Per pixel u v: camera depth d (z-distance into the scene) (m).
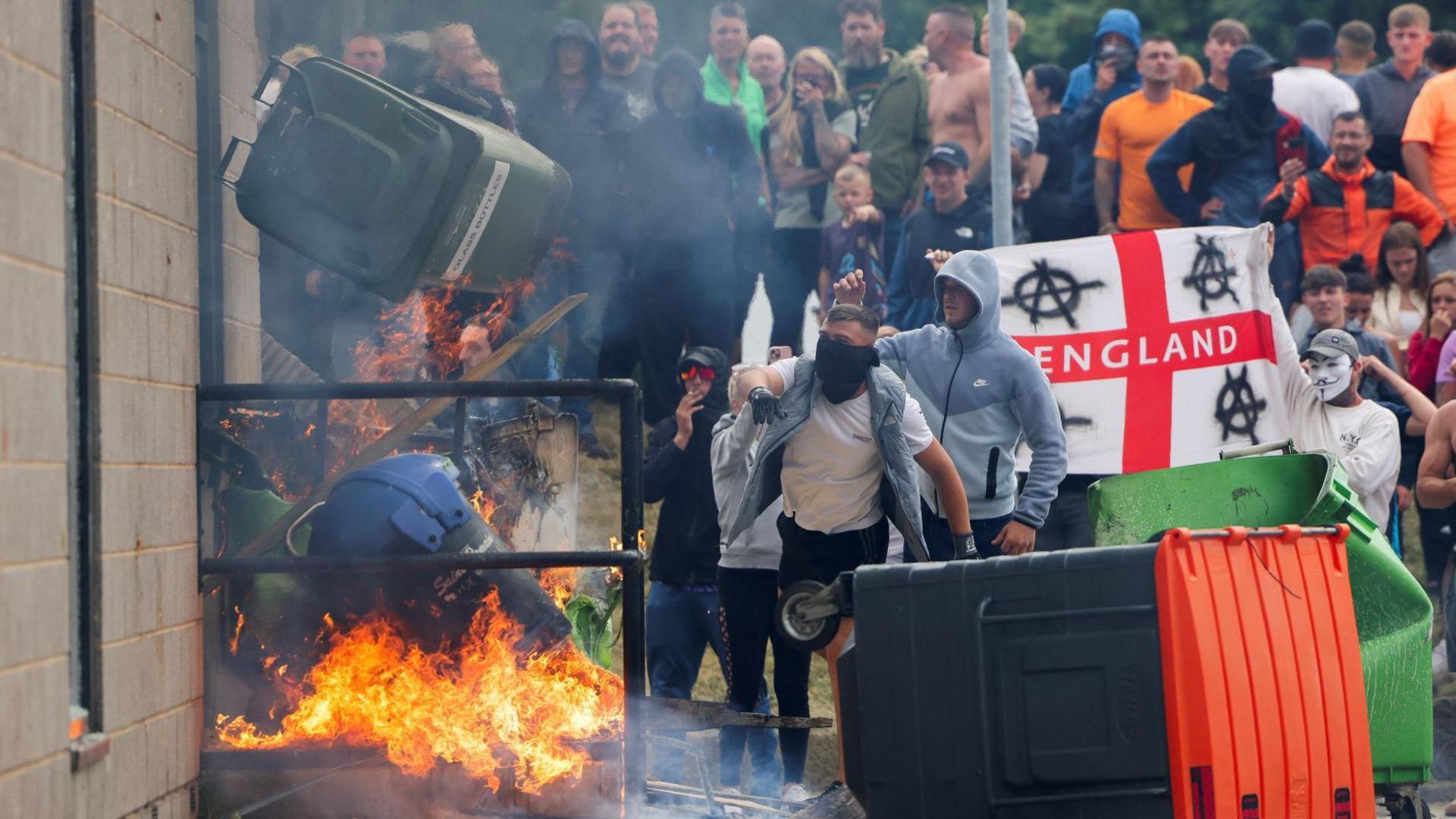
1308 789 16.39
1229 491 22.66
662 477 28.19
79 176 15.98
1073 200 43.22
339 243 21.25
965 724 16.41
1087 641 16.00
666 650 28.39
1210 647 15.72
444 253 21.38
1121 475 23.31
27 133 14.34
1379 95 44.31
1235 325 30.11
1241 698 15.87
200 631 18.98
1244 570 16.27
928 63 43.66
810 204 40.31
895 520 21.55
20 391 14.02
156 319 17.75
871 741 16.70
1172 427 30.14
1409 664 21.28
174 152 18.52
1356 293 37.62
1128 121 41.84
